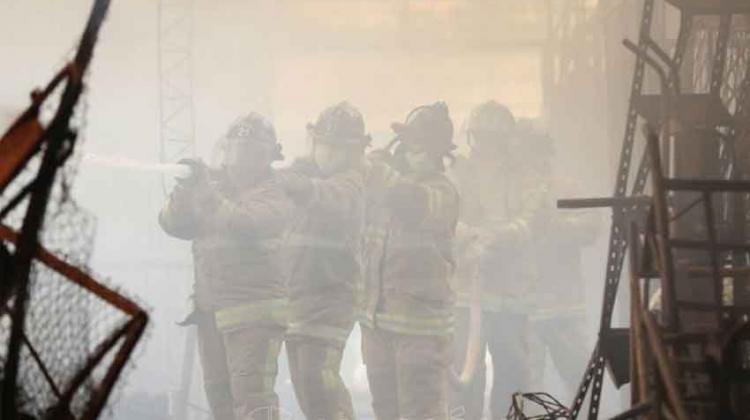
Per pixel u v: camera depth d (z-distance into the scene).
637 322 17.95
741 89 22.95
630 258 18.67
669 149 21.77
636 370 18.22
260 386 34.66
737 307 17.78
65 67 11.02
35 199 10.95
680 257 21.06
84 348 11.26
